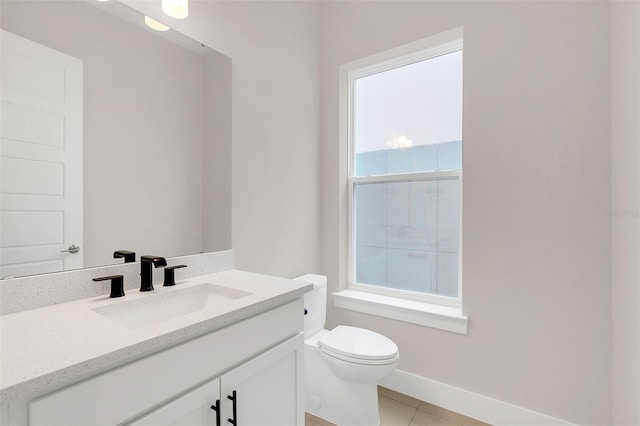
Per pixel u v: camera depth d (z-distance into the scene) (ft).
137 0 4.04
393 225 7.16
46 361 1.95
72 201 3.43
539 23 5.17
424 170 6.81
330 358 5.12
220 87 5.12
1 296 2.87
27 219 3.13
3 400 1.65
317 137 7.52
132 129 3.94
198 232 4.73
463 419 5.67
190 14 4.68
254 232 5.77
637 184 3.94
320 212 7.63
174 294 3.76
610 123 4.64
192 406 2.57
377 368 4.80
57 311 2.97
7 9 3.00
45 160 3.24
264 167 5.98
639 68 3.88
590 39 4.78
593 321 4.78
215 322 2.73
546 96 5.12
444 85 6.56
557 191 5.04
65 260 3.36
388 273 7.25
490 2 5.59
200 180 4.78
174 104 4.43
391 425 5.49
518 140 5.34
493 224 5.56
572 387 4.93
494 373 5.54
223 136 5.17
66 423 1.93
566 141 4.97
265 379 3.32
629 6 4.13
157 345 2.32
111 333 2.40
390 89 7.25
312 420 5.62
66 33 3.38
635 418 4.02
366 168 7.58
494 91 5.55
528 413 5.24
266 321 3.34
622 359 4.35
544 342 5.14
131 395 2.21
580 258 4.87
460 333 5.83
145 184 4.08
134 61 3.97
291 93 6.69
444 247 6.52
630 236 4.13
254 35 5.76
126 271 3.78
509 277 5.42
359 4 7.18
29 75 3.14
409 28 6.52
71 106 3.42
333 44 7.57
